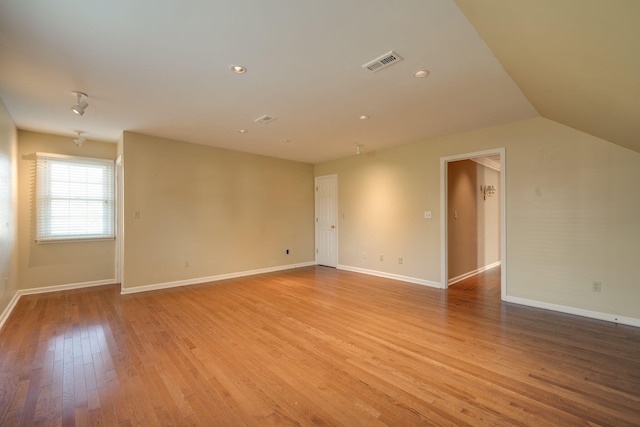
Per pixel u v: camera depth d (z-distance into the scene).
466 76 2.62
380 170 5.59
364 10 1.78
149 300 4.07
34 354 2.51
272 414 1.76
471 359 2.41
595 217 3.35
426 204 4.89
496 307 3.75
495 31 1.85
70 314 3.51
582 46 1.53
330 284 4.98
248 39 2.09
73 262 4.74
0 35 2.01
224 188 5.46
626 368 2.26
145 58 2.34
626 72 1.57
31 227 4.39
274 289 4.66
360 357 2.46
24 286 4.34
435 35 2.03
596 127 2.93
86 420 1.71
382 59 2.36
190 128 4.24
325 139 4.81
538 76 2.31
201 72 2.57
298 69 2.52
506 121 3.87
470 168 5.79
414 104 3.30
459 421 1.69
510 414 1.74
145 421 1.70
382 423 1.68
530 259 3.78
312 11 1.79
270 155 6.07
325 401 1.89
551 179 3.62
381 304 3.89
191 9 1.76
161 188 4.74
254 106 3.37
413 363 2.35
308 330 3.03
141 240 4.55
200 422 1.70
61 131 4.39
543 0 1.29
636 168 3.12
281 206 6.34
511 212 3.92
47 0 1.67
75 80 2.71
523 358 2.43
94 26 1.93
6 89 2.90
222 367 2.30
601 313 3.30
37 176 4.43
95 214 4.92
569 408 1.79
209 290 4.61
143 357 2.46
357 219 6.03
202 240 5.18
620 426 1.63
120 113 3.60
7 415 1.75
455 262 5.23
